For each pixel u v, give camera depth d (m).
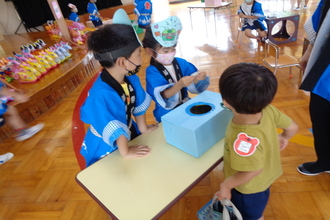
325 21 0.95
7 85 2.70
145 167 0.87
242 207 0.92
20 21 7.58
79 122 2.46
